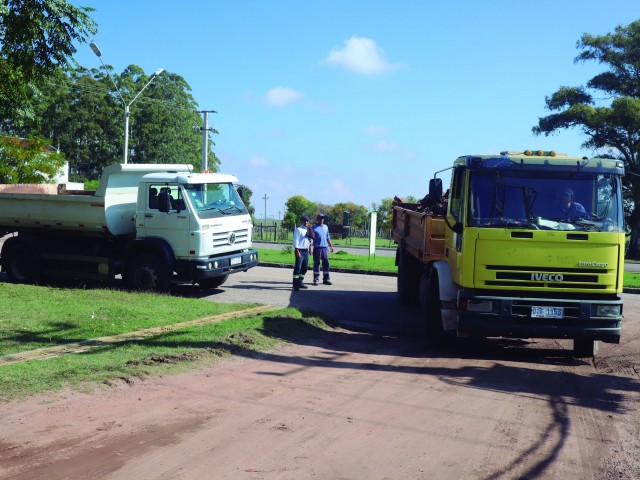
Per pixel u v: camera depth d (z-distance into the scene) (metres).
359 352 9.98
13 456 5.27
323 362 9.09
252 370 8.35
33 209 16.02
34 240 16.45
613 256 9.27
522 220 9.33
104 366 7.92
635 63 49.06
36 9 14.64
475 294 9.44
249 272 20.78
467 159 9.53
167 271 14.70
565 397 7.73
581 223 9.29
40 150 37.50
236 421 6.30
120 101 67.06
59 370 7.65
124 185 15.62
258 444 5.71
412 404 7.14
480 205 9.41
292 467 5.24
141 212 14.93
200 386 7.46
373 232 26.23
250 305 13.52
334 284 18.50
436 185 10.30
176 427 6.06
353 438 5.96
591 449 5.93
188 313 12.07
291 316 11.88
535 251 9.25
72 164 66.88
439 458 5.57
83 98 66.06
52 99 63.84
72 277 16.17
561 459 5.66
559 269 9.27
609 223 9.31
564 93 50.56
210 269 14.70
